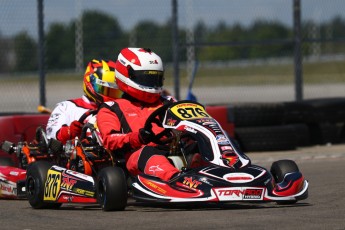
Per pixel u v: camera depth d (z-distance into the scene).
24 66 49.44
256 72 83.75
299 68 51.84
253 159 40.62
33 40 49.31
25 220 21.92
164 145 24.03
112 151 24.69
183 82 76.75
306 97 82.75
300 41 51.75
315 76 99.25
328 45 105.94
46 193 24.27
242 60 80.50
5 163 30.00
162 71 25.83
